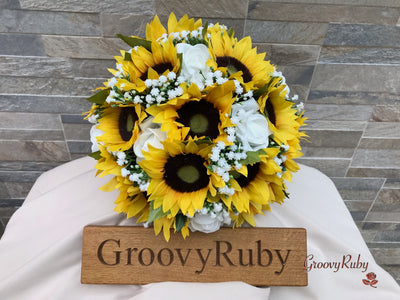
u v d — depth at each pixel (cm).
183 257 40
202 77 33
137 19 46
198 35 37
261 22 46
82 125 58
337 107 56
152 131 33
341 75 52
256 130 33
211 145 31
